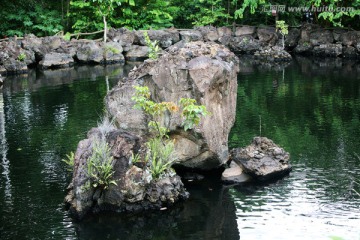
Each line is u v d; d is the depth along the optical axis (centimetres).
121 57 2262
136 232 682
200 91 809
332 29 2394
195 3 2744
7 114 1308
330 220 702
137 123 845
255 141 885
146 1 2625
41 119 1248
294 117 1227
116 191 721
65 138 1087
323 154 961
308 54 2394
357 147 996
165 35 2414
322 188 808
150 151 761
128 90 845
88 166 717
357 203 752
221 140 866
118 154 733
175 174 779
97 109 1332
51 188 827
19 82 1770
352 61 2158
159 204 742
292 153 970
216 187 823
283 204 755
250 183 838
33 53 2117
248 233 675
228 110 895
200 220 712
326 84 1623
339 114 1248
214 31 2494
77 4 2428
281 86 1609
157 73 834
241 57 2347
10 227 699
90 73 1944
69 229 690
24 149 1023
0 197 798
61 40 2242
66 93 1552
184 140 833
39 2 2622
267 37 2458
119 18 2603
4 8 2511
